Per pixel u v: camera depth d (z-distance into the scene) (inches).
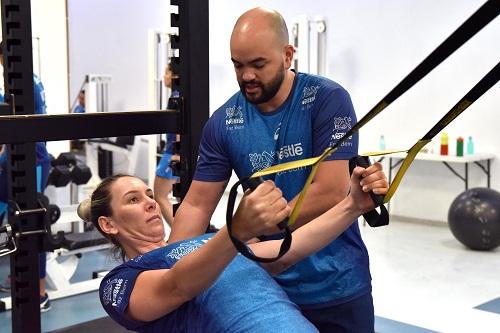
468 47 252.4
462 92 256.4
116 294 57.4
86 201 72.9
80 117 67.0
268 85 67.6
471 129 257.0
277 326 55.2
